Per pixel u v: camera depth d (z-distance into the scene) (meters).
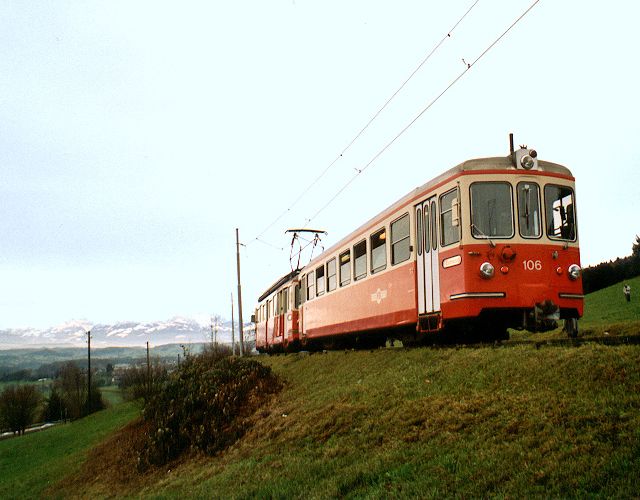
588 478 5.48
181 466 13.48
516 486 5.80
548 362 8.70
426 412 8.77
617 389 7.07
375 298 15.51
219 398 15.96
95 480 16.38
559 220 11.80
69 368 91.81
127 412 31.41
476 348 11.02
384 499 6.60
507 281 11.19
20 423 78.88
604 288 42.91
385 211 15.15
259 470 9.73
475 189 11.55
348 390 11.95
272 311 30.56
